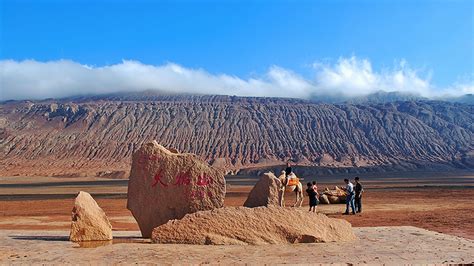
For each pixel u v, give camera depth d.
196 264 10.16
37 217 26.23
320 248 12.05
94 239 13.73
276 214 13.28
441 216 22.89
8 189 70.25
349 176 110.81
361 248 12.01
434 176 107.12
